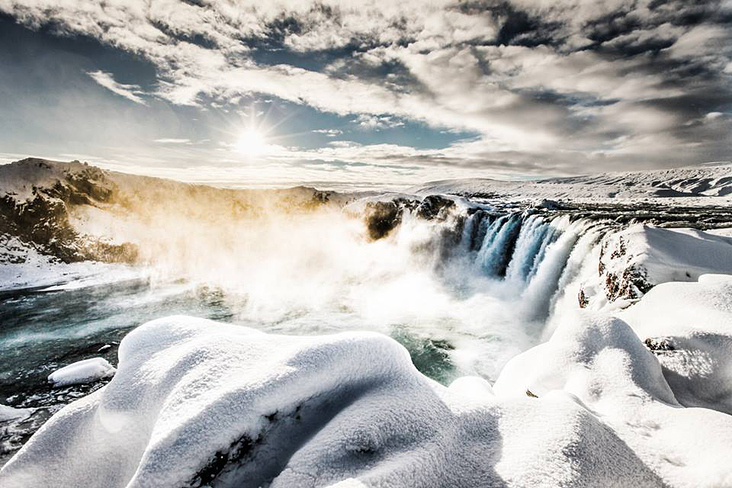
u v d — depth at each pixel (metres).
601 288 10.23
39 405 10.55
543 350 3.90
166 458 1.60
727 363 3.40
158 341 2.46
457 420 1.92
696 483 1.70
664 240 9.36
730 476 1.67
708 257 8.58
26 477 1.92
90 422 2.09
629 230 10.32
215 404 1.78
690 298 5.14
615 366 3.22
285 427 1.89
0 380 12.45
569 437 1.79
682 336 3.88
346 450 1.69
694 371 3.43
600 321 3.81
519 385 3.68
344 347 2.16
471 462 1.70
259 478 1.75
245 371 2.02
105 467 1.93
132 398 2.09
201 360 2.11
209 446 1.66
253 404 1.82
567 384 3.22
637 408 2.58
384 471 1.52
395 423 1.82
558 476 1.58
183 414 1.76
